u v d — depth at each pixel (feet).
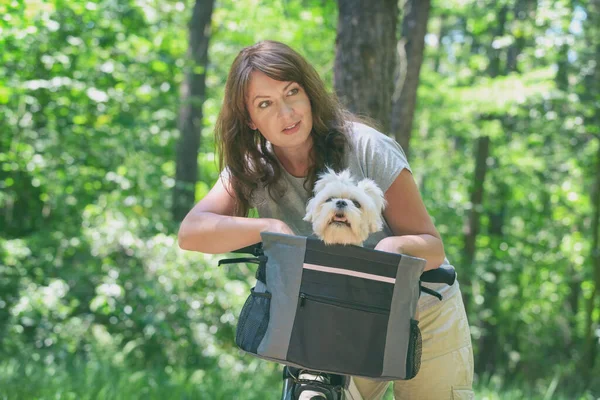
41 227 33.40
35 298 27.32
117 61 30.63
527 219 56.29
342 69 15.72
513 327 58.18
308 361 6.78
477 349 54.95
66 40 27.66
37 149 29.78
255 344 6.92
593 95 40.04
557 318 59.41
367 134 7.85
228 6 36.96
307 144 7.89
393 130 20.53
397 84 20.61
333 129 7.77
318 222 6.70
